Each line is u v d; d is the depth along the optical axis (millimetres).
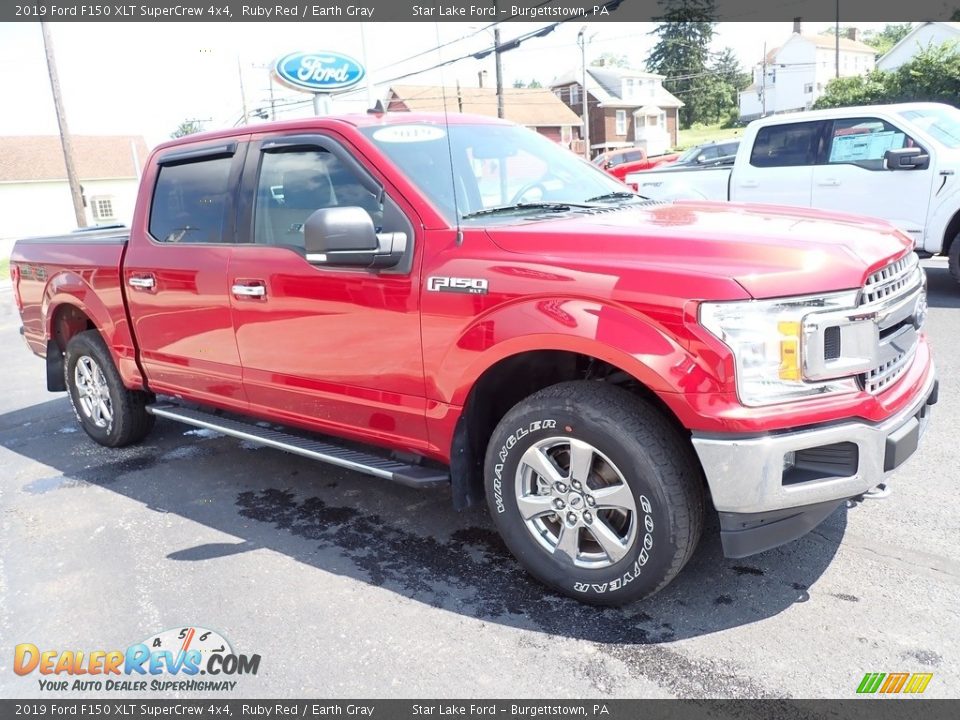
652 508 2699
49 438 5770
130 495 4480
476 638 2871
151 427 5324
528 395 3336
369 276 3301
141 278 4426
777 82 62812
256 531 3891
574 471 2873
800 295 2523
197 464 4934
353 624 3010
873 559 3217
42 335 5523
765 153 9062
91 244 4887
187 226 4238
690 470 2750
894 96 36688
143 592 3340
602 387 2820
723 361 2502
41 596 3365
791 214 3346
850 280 2572
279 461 4898
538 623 2941
